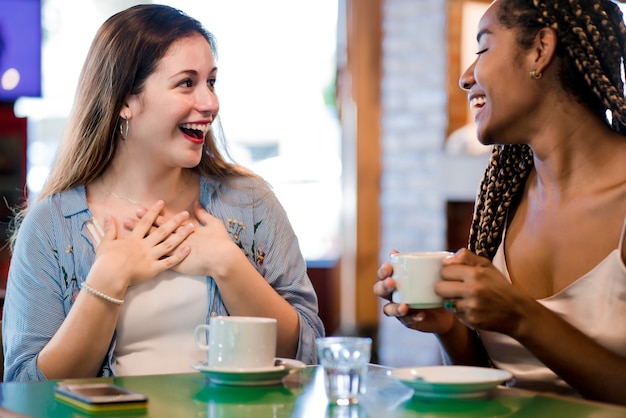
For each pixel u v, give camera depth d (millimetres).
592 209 1848
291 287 2322
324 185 8031
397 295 1666
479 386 1456
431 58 5801
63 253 2182
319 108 8070
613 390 1679
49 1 7438
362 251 6125
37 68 5453
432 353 5730
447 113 5746
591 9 1827
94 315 2004
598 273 1784
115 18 2217
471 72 1952
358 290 6141
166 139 2170
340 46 6398
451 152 5711
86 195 2268
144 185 2252
